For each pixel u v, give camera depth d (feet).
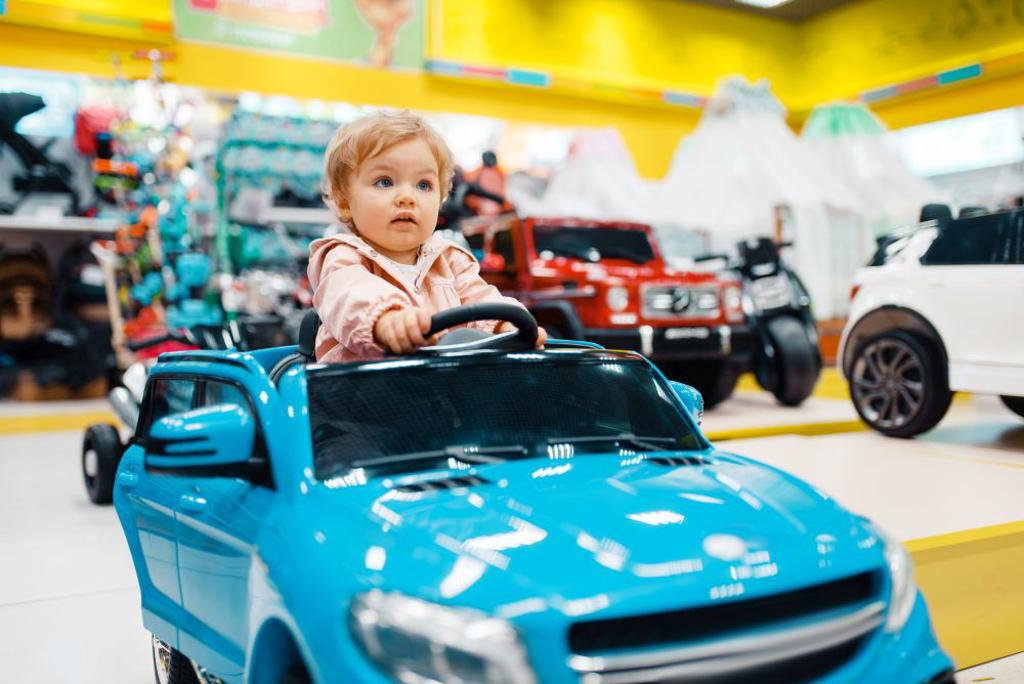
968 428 25.44
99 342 36.35
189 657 8.07
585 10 47.88
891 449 21.94
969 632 10.32
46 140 36.91
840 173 34.45
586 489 6.13
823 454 21.30
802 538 5.62
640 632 4.92
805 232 44.65
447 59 43.60
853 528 5.99
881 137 35.42
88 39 36.70
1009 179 46.42
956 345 21.45
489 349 7.64
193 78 38.63
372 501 5.98
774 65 54.75
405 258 8.55
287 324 19.60
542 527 5.50
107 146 31.42
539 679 4.71
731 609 5.12
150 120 31.24
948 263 21.97
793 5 52.95
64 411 33.01
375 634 4.99
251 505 6.82
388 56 42.39
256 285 28.25
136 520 9.12
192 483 8.00
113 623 11.86
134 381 18.63
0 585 13.47
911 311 22.44
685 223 32.96
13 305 35.83
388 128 8.12
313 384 6.97
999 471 19.04
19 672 10.32
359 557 5.43
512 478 6.35
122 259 31.78
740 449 22.15
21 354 36.19
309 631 5.34
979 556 12.96
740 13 53.42
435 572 5.14
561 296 25.25
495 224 28.25
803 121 55.98
